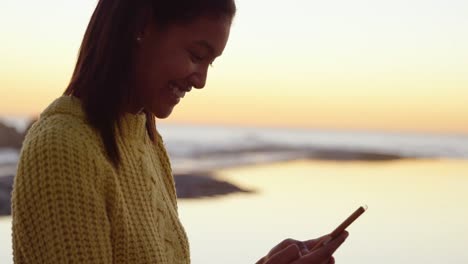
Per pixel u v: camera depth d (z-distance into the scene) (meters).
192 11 1.27
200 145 31.20
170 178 1.62
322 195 11.66
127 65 1.27
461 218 9.21
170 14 1.26
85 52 1.30
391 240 7.54
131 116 1.37
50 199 1.20
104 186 1.25
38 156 1.21
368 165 20.50
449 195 11.84
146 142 1.52
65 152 1.21
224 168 19.20
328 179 15.12
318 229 8.28
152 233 1.35
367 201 10.80
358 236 7.68
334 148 36.88
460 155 28.64
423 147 39.22
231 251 6.86
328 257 1.37
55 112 1.26
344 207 10.06
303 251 1.43
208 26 1.28
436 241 7.60
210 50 1.30
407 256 6.82
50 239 1.19
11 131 21.64
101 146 1.27
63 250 1.19
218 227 8.18
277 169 18.67
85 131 1.25
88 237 1.20
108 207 1.26
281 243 1.45
